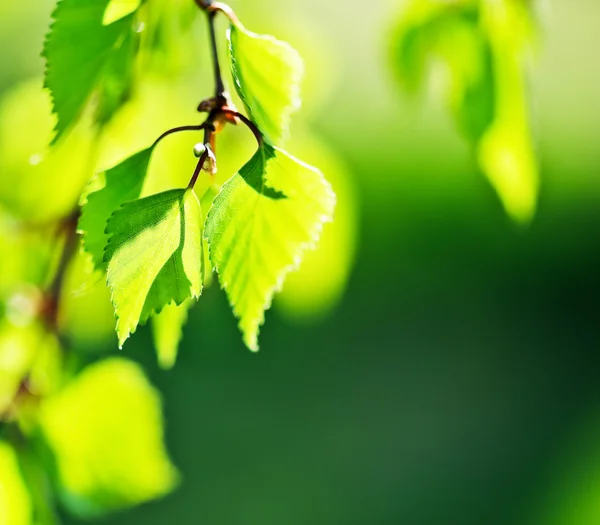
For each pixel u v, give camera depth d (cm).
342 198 78
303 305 82
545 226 307
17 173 70
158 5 62
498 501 262
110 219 57
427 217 297
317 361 283
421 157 290
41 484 68
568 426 285
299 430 268
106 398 70
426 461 270
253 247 57
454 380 292
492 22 71
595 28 360
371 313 295
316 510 250
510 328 304
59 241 71
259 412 267
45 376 70
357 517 254
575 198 313
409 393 286
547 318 305
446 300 302
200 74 68
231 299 57
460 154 288
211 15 59
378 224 293
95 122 63
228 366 266
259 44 59
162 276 57
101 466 69
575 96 355
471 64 72
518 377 296
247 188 57
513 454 275
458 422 282
